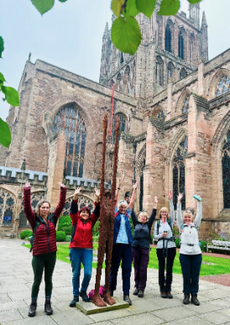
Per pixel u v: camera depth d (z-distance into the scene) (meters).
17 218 25.08
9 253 13.81
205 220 22.50
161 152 30.42
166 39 58.53
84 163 40.31
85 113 41.56
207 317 5.36
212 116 25.53
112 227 6.02
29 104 38.56
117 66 60.25
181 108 38.72
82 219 6.16
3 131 1.63
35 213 5.67
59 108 39.22
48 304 5.34
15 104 1.81
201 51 62.81
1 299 6.02
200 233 21.92
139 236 7.11
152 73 48.47
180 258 6.64
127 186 34.91
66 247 17.20
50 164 28.92
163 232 7.02
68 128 40.34
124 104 46.28
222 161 24.22
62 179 27.72
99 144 42.09
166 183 29.66
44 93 38.16
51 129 33.50
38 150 35.50
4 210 24.95
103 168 6.12
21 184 26.17
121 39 1.50
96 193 6.50
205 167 23.95
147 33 52.78
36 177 27.31
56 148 27.89
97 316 5.18
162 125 31.34
